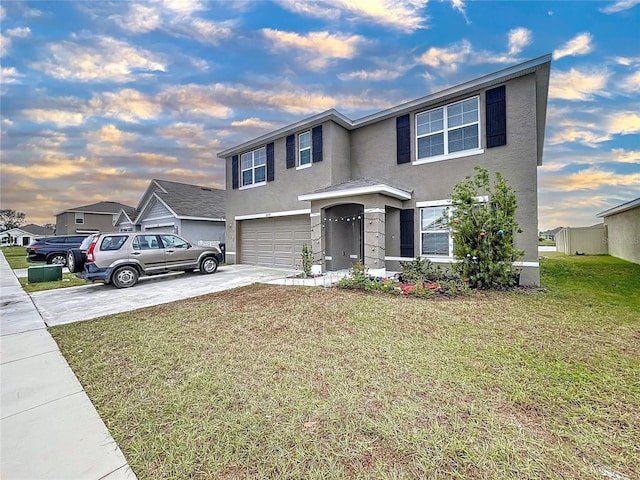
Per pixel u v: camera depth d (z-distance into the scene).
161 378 3.62
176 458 2.28
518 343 4.25
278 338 4.77
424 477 1.99
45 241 18.89
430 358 3.82
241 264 15.82
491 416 2.62
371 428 2.50
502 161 9.00
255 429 2.56
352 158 12.53
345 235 12.47
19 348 4.83
